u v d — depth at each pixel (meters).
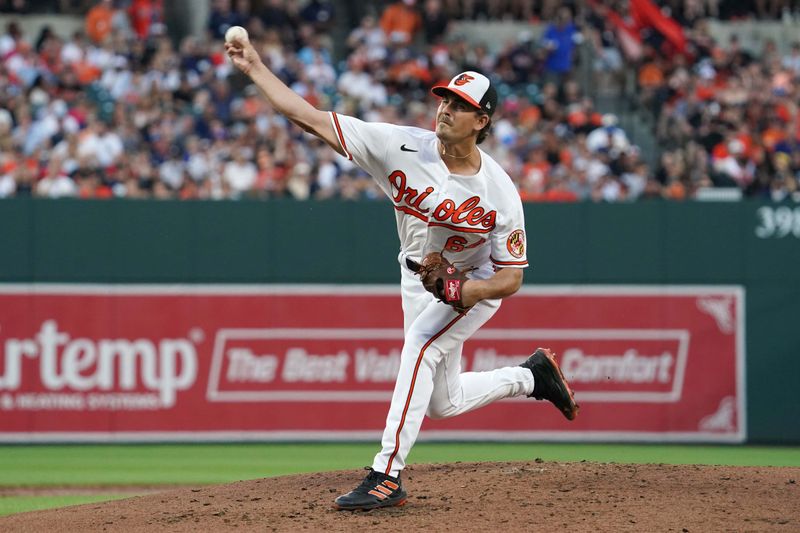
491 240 20.98
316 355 47.88
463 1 68.44
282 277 47.78
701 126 61.66
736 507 21.30
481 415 48.00
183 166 55.16
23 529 21.75
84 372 46.91
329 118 20.05
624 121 63.59
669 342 48.38
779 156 59.19
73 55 61.56
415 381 21.16
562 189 55.28
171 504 23.44
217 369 47.50
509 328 47.84
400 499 21.41
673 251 48.50
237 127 58.06
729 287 48.59
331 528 20.11
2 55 60.50
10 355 46.50
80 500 34.66
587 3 67.25
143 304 47.22
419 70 63.47
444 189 20.34
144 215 47.31
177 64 61.25
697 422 48.31
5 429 46.47
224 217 47.62
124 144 56.12
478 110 19.77
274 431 47.66
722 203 48.62
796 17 70.69
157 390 47.25
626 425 48.16
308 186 53.56
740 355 48.50
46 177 53.16
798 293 48.56
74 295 46.88
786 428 48.41
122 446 46.94
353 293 48.03
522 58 65.00
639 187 57.00
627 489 22.86
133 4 65.12
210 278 47.53
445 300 20.22
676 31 65.88
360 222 48.09
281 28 64.94
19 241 46.62
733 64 65.81
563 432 48.12
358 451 45.88
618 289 48.31
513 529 19.73
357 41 65.62
